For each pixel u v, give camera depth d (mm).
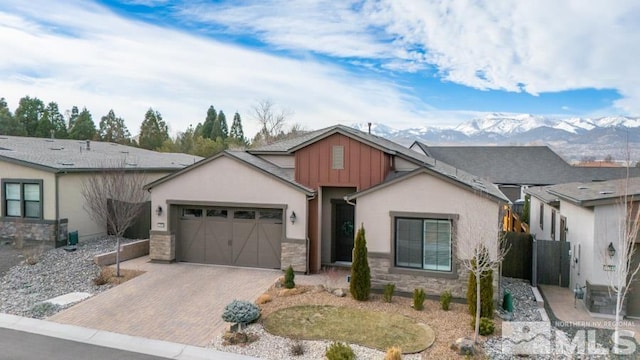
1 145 21156
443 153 45125
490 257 11977
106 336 10023
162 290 13312
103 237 20391
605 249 11992
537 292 13992
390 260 13266
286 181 15383
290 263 15430
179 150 55656
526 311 12180
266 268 16047
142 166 22438
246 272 15469
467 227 11812
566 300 13461
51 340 9758
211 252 16625
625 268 9273
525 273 15891
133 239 19984
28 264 15789
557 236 17500
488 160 43281
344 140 16109
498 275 12328
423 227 13117
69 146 25625
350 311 11617
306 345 9461
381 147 15680
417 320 10992
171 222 16688
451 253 12828
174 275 14961
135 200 17031
